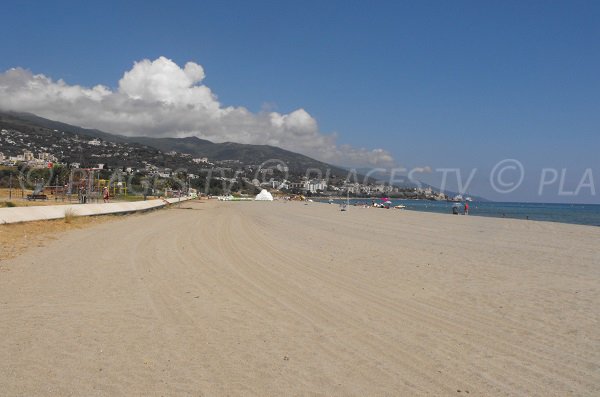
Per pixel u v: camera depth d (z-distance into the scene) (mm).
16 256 12258
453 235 21656
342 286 9367
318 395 4324
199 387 4438
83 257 12469
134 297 8102
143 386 4434
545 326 6676
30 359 5078
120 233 19219
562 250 16016
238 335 6078
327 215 40625
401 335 6191
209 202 87375
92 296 8109
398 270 11430
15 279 9391
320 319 6914
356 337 6070
